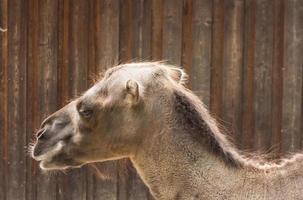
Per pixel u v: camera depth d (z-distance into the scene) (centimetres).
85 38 1172
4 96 1216
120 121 570
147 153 568
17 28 1198
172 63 1149
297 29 1133
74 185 1195
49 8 1184
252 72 1145
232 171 556
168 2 1148
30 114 1206
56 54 1186
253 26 1140
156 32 1150
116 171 1135
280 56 1140
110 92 573
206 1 1141
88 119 577
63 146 591
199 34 1146
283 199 540
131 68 580
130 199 1171
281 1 1133
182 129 564
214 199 551
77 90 1180
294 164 554
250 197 545
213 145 559
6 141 1223
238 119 1150
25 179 1219
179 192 560
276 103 1146
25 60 1202
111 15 1159
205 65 1148
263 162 591
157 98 566
